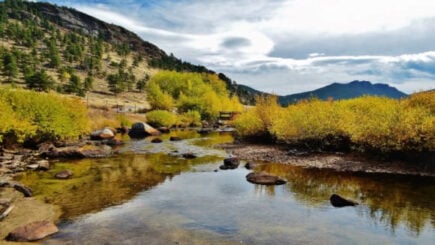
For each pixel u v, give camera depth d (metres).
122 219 12.05
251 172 19.41
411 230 10.99
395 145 21.41
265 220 12.01
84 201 14.22
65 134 31.88
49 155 25.06
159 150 30.12
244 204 13.88
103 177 18.75
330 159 23.25
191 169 21.22
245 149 29.75
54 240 10.19
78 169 20.91
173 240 10.23
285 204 13.86
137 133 46.34
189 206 13.62
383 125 21.66
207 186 16.84
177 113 76.81
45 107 29.55
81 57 182.00
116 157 25.94
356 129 23.91
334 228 11.23
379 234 10.70
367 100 32.72
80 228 11.18
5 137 25.66
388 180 17.56
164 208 13.35
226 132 52.28
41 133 29.22
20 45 177.38
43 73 112.38
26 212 12.68
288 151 27.27
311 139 27.17
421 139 20.25
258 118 33.84
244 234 10.73
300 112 27.77
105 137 37.19
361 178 18.12
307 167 21.30
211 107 76.12
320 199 14.51
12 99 27.89
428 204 13.55
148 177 18.83
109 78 141.50
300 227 11.32
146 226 11.40
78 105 35.91
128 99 129.25
